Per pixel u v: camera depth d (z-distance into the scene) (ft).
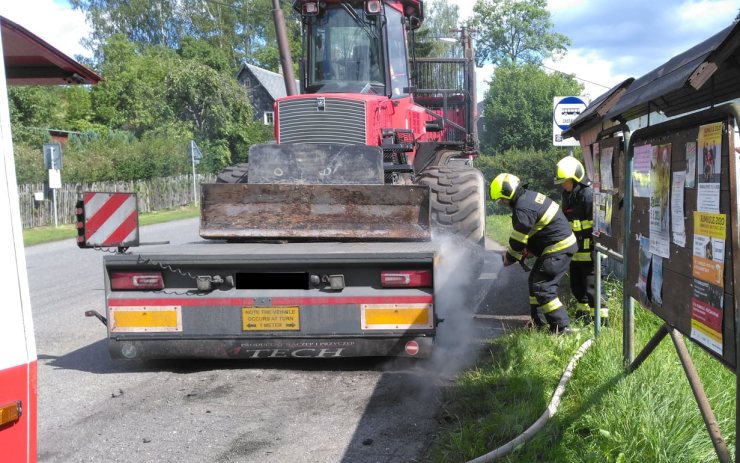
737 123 8.39
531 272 20.63
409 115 29.30
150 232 61.82
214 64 173.58
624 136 15.87
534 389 14.82
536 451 11.81
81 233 18.10
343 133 25.48
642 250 13.28
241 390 16.46
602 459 11.10
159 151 106.52
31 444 7.07
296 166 22.76
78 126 138.72
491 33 219.41
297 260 17.19
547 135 116.26
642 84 15.81
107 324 17.63
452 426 13.73
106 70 155.33
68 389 16.87
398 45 28.91
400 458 12.36
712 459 11.06
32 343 7.09
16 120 111.24
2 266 6.79
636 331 18.34
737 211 8.66
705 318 9.66
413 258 17.03
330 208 20.49
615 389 13.43
